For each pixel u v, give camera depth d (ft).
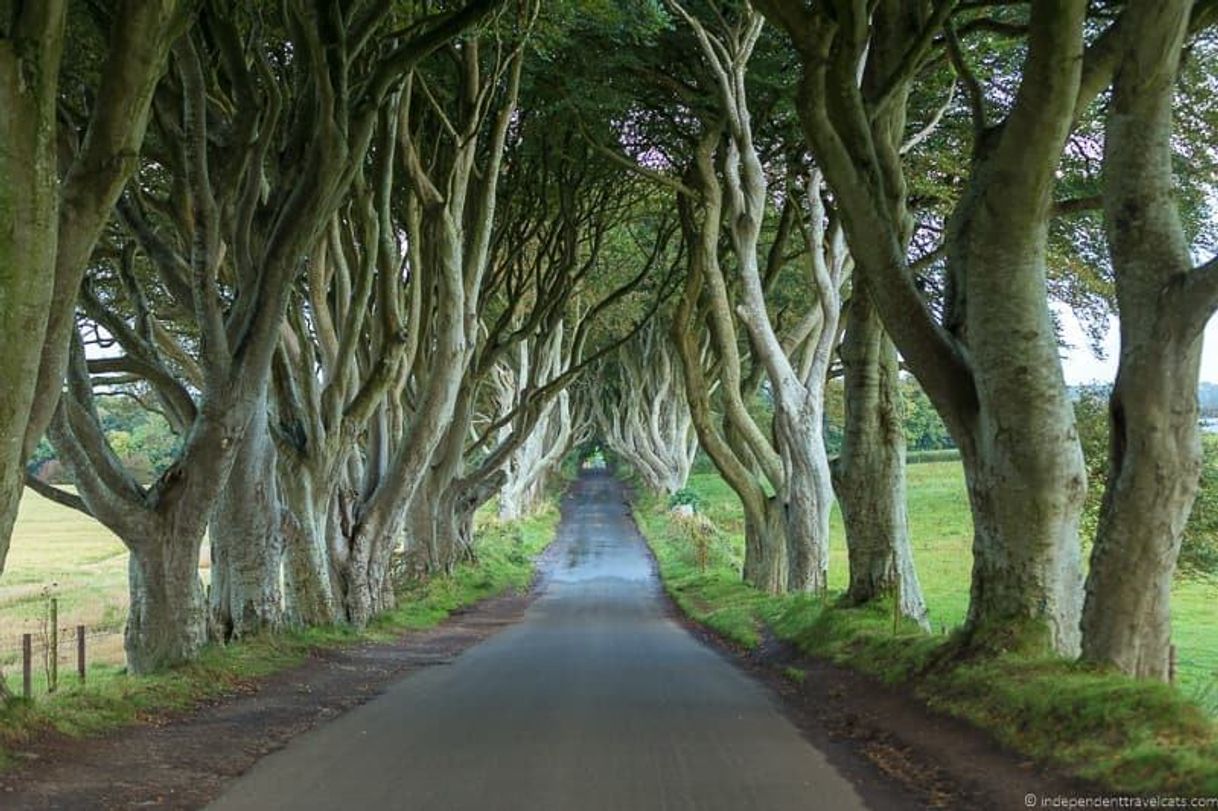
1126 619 32.30
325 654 58.23
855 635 50.31
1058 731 27.78
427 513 105.91
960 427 39.96
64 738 30.55
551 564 149.07
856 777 27.58
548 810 24.21
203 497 47.44
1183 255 31.83
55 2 28.12
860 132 40.37
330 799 25.31
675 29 75.10
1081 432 87.25
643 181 96.73
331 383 65.77
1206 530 81.82
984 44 67.26
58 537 214.07
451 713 38.42
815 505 79.66
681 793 25.80
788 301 117.08
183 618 47.39
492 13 53.98
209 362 46.50
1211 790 21.16
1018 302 36.81
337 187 48.26
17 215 28.22
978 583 39.17
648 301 147.84
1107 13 49.60
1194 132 64.23
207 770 28.53
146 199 54.49
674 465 199.62
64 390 44.50
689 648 63.26
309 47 45.50
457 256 71.82
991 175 36.06
